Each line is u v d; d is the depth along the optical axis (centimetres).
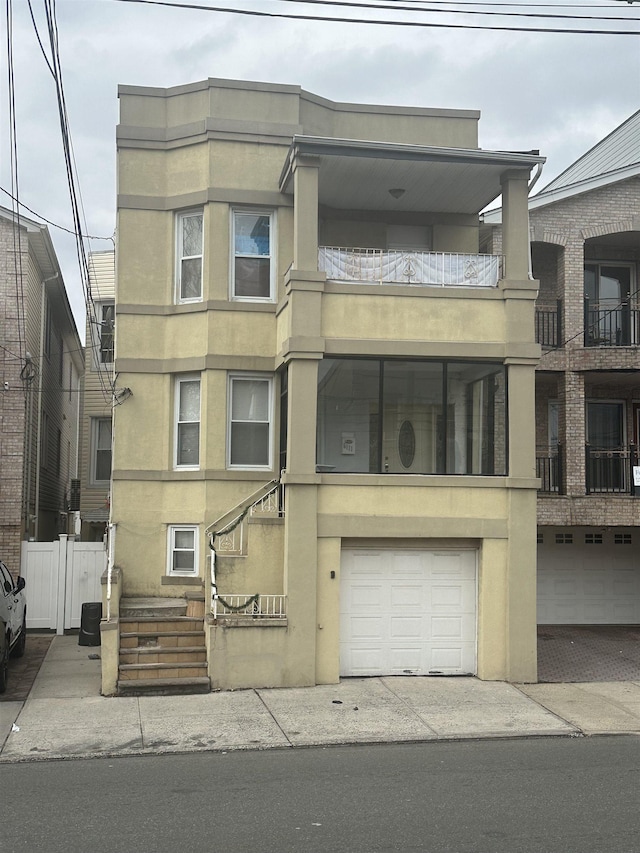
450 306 1480
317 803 813
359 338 1448
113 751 1020
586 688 1395
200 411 1611
